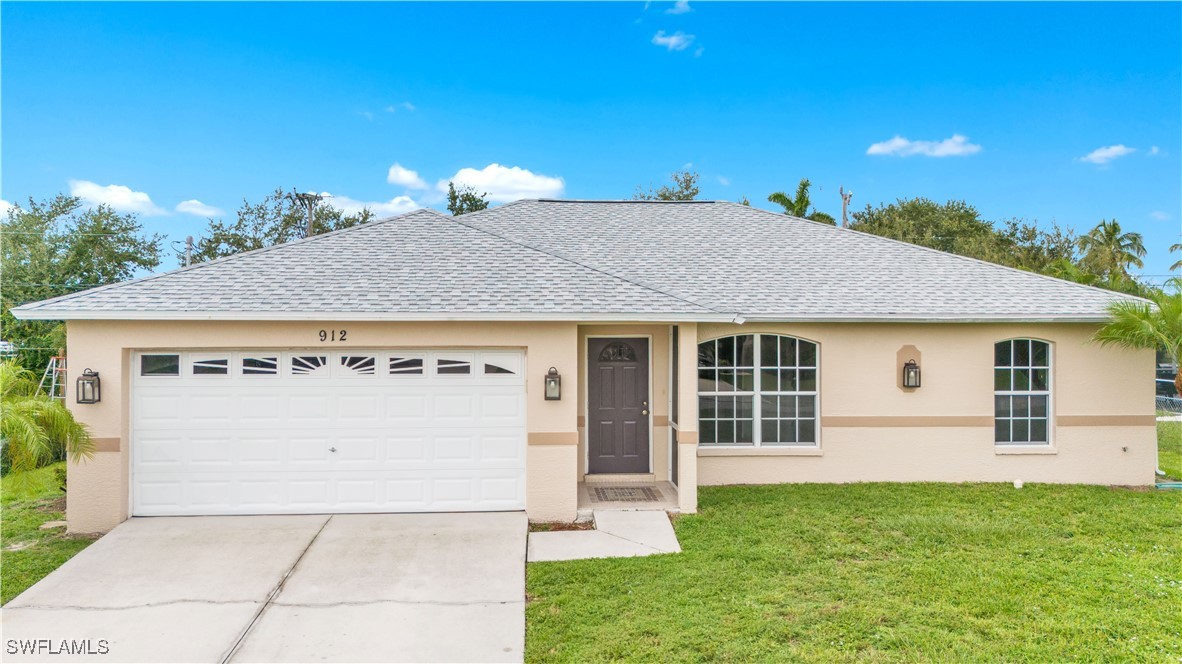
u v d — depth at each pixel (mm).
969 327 10977
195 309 8172
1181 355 10023
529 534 8258
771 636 5410
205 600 6211
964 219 42781
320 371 8828
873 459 10992
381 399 8883
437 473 8945
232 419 8719
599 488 10383
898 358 10984
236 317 8188
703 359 11109
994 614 5809
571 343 8867
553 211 14828
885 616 5754
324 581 6664
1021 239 40375
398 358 8898
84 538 8148
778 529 8312
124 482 8469
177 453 8664
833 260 12539
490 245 10391
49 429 7688
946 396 10992
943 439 10992
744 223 14375
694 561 7203
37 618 5812
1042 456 11008
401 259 9781
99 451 8375
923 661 4996
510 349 8992
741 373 11117
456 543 7766
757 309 10523
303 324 8641
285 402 8781
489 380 8992
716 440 11102
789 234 13789
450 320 8414
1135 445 10977
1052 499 9797
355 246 10062
